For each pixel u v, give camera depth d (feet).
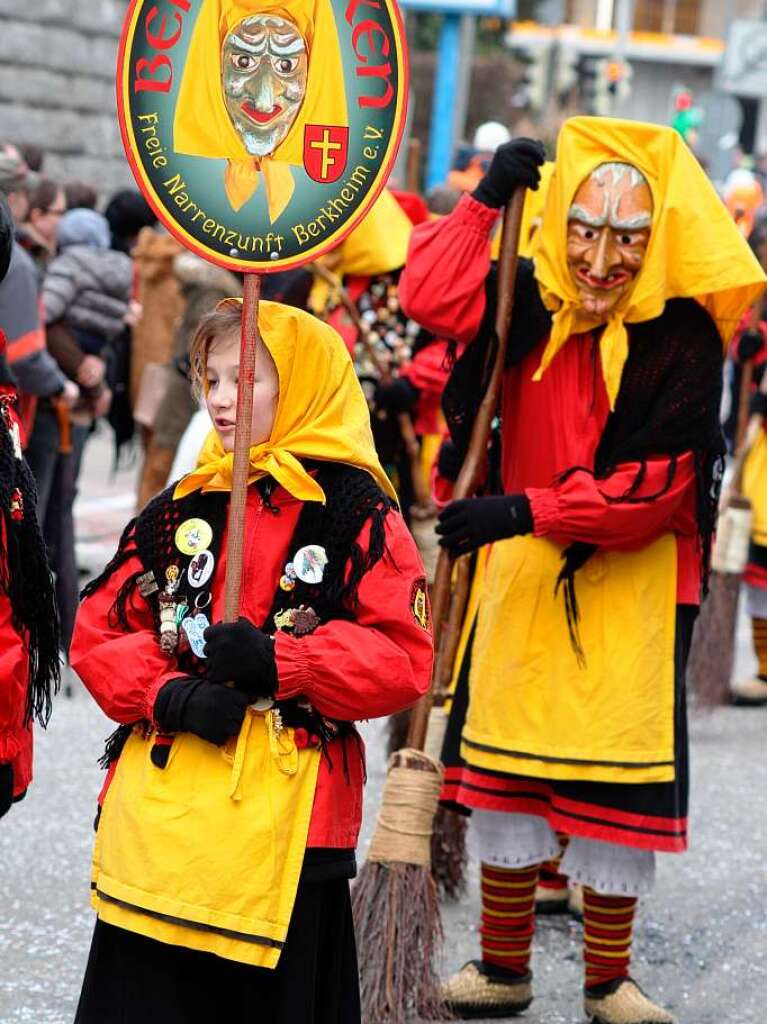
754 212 42.22
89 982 14.52
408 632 14.66
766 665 37.78
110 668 14.58
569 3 222.28
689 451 19.53
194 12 15.07
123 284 36.50
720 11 228.02
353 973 15.10
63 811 27.53
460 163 38.91
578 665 19.53
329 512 14.73
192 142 15.16
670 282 19.66
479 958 22.08
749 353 35.94
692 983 22.08
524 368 20.39
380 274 31.17
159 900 13.99
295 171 15.23
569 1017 20.58
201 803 14.11
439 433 31.07
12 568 14.98
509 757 19.62
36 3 69.56
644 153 19.63
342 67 15.17
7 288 31.12
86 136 73.20
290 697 14.35
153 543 15.10
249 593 14.67
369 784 29.91
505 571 20.02
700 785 31.09
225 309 15.16
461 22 81.35
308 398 14.85
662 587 19.79
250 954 13.92
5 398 15.48
